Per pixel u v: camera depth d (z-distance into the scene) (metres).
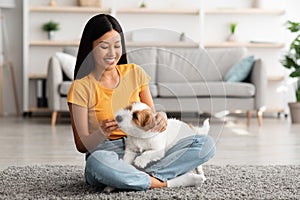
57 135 4.96
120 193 2.32
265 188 2.49
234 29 7.20
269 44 7.18
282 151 3.95
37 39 7.25
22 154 3.77
